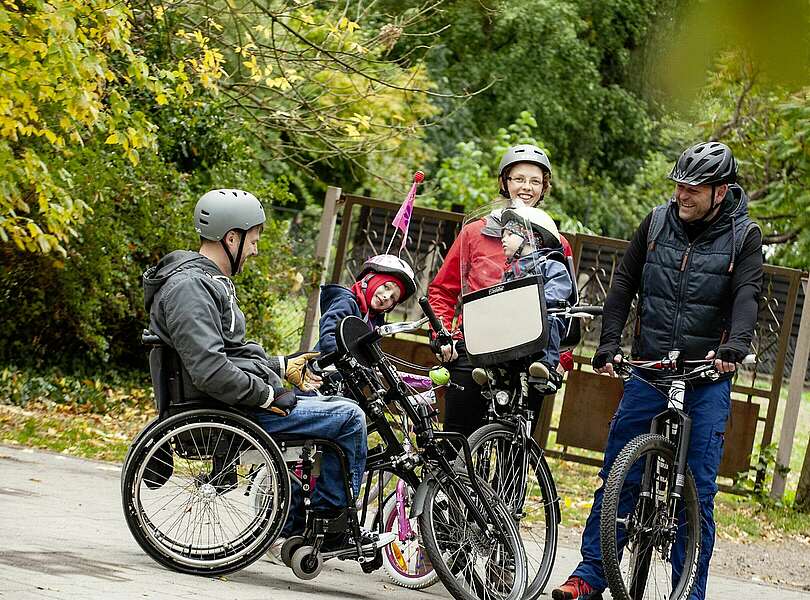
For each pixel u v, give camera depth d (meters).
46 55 13.95
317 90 25.98
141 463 7.57
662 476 8.20
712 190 7.90
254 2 20.33
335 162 38.25
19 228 16.28
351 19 24.88
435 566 7.75
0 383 19.19
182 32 19.17
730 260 8.02
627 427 8.42
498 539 8.20
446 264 9.52
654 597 8.20
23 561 7.13
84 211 19.28
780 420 30.66
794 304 18.62
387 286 9.25
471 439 8.29
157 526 7.75
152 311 7.85
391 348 19.27
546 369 8.43
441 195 41.12
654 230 8.28
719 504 18.64
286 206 41.41
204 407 7.78
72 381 20.34
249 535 7.79
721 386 8.19
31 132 15.42
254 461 7.82
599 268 19.33
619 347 8.41
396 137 24.03
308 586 8.14
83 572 6.98
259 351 8.05
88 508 10.66
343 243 19.64
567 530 14.52
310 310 20.56
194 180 22.39
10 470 12.59
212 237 7.98
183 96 17.00
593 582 8.27
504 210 9.08
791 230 18.77
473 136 44.66
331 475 8.02
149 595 6.47
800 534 16.94
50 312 20.25
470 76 43.97
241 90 24.11
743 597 10.77
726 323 8.15
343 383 8.96
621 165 47.22
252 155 24.59
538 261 8.85
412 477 8.30
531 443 8.70
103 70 14.34
